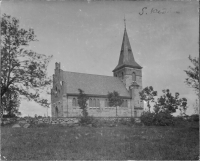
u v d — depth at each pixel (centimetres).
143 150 1128
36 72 1905
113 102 4412
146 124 2316
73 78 4838
